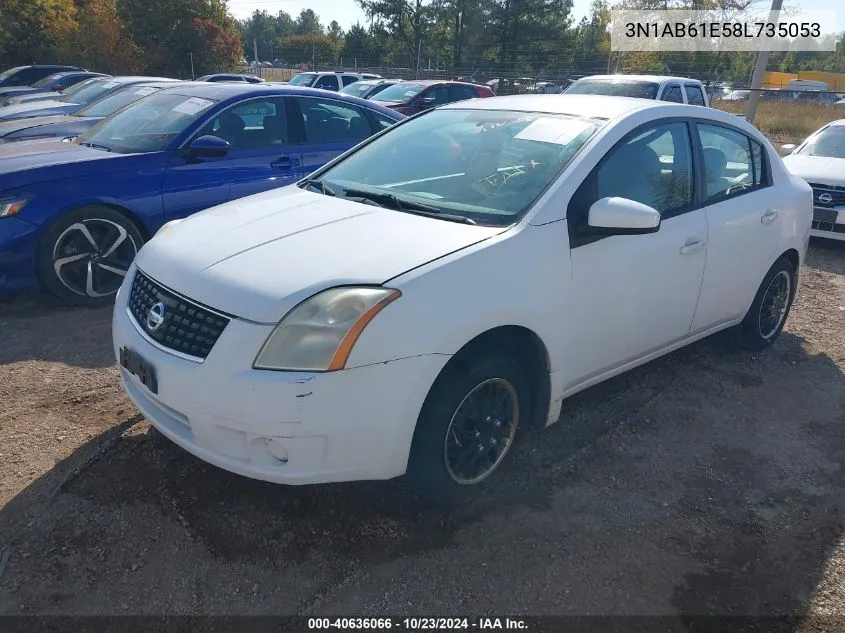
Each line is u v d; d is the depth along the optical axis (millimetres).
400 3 47719
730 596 2451
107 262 4977
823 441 3539
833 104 26453
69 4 33656
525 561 2566
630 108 3527
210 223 3080
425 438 2549
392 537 2652
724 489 3082
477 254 2627
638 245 3254
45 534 2586
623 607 2377
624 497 2980
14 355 4109
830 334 5070
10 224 4504
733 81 29844
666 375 4199
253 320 2354
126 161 5012
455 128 3732
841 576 2570
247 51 91312
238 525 2668
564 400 3807
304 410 2275
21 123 8719
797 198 4496
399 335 2367
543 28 42938
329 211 3072
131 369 2688
